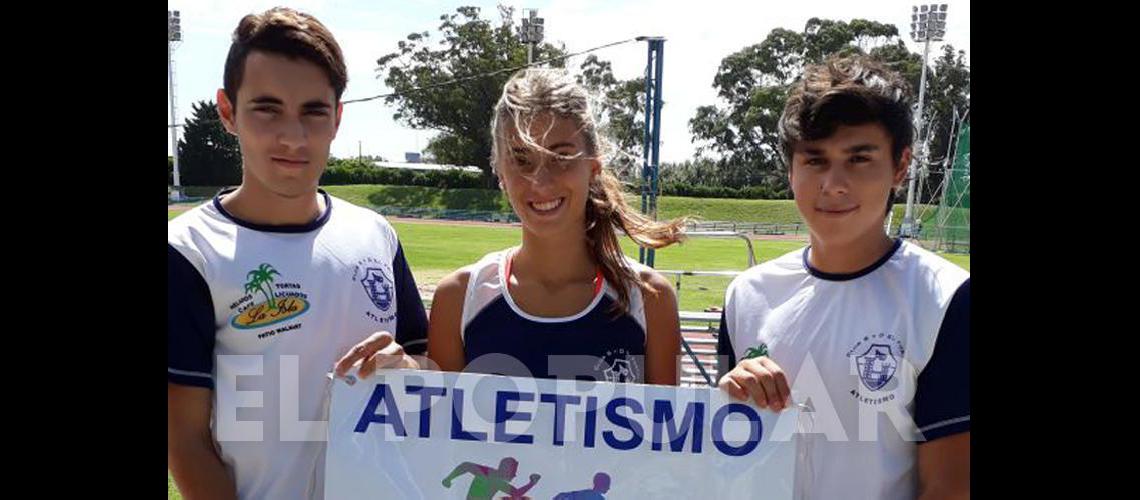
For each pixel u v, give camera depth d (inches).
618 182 114.8
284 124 101.0
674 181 2352.4
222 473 101.8
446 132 2428.6
